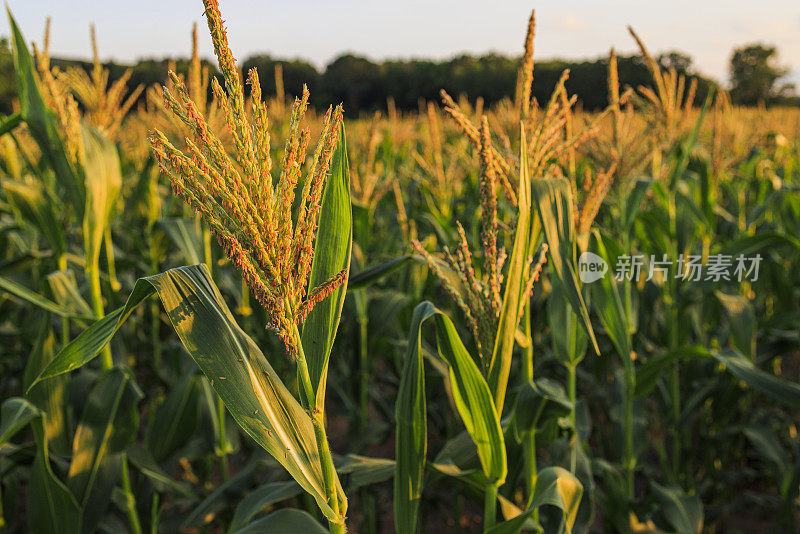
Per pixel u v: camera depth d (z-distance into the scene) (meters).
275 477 4.04
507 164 2.27
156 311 5.75
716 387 4.73
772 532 4.75
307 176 1.43
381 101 39.22
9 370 6.02
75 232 6.55
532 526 2.52
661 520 3.90
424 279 5.39
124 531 3.70
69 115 3.02
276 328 1.54
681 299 4.64
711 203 5.07
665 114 4.17
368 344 4.84
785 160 9.95
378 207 8.44
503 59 31.33
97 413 3.04
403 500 2.20
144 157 9.52
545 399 2.50
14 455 3.17
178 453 4.02
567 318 2.99
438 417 5.22
